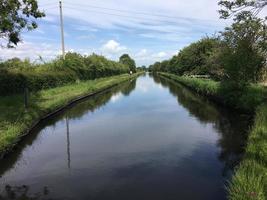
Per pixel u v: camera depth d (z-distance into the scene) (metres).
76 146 11.92
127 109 21.81
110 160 10.15
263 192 6.27
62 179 8.60
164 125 15.74
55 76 33.28
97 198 7.37
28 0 16.53
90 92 32.38
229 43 22.05
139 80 75.19
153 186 7.98
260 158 8.09
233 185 7.09
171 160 10.04
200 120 16.94
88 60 50.50
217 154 10.57
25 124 14.23
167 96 31.50
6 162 10.19
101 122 16.77
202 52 46.44
